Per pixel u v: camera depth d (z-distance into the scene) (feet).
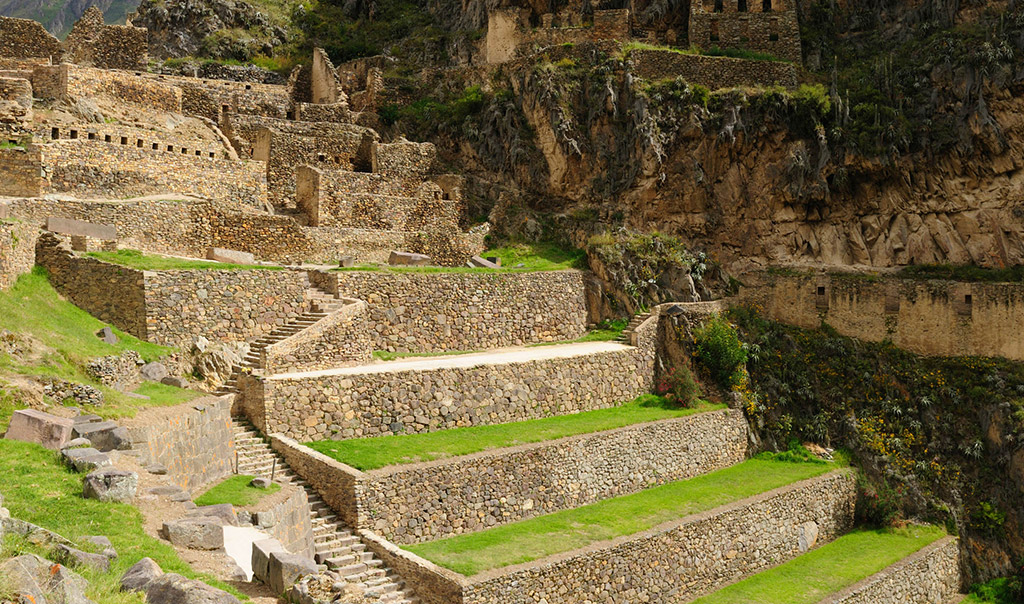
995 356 135.95
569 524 92.43
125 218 106.32
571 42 170.30
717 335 132.87
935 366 136.87
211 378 93.61
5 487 55.11
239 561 58.80
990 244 147.84
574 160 155.22
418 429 97.96
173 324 94.58
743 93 154.51
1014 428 124.67
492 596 74.23
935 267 148.15
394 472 83.35
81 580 41.78
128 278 93.35
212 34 190.70
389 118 168.45
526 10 185.98
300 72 178.50
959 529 119.96
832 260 153.79
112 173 115.44
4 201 96.58
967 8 167.73
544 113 157.07
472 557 79.46
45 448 62.18
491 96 166.09
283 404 88.17
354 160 153.48
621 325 139.85
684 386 126.62
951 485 123.65
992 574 118.01
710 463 120.67
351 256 128.98
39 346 79.05
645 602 89.10
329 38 204.85
